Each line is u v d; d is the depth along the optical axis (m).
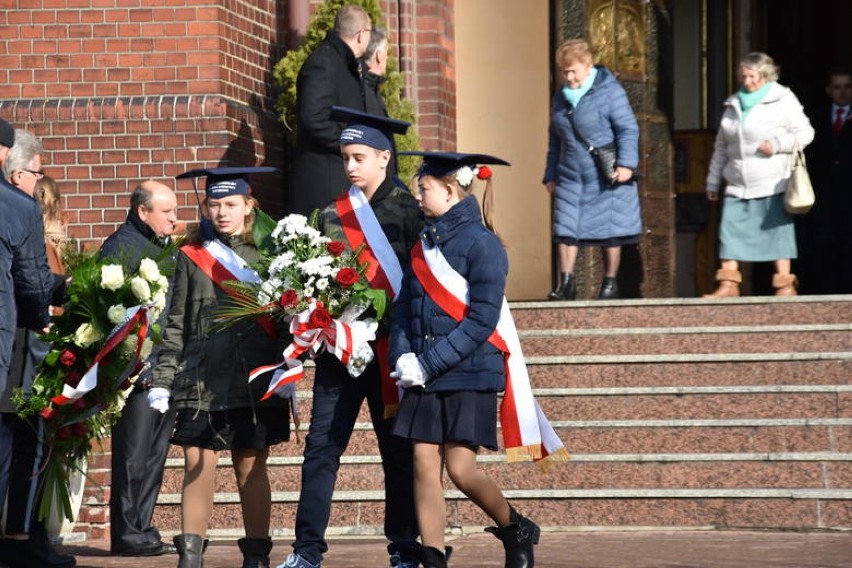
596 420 16.53
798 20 28.89
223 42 19.95
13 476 12.42
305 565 11.13
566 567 12.35
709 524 15.16
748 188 20.56
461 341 10.60
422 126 22.16
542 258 24.36
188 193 19.66
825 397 16.20
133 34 19.91
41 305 11.46
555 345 18.11
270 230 12.03
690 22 26.92
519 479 15.78
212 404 11.70
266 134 20.72
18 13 20.09
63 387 11.68
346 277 11.08
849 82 23.41
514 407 10.95
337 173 17.66
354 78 17.80
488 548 13.89
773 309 18.17
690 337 17.77
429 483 10.87
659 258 24.72
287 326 11.70
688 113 26.94
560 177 21.27
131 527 14.58
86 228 19.77
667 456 15.58
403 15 21.98
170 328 11.91
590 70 21.14
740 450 15.88
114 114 19.77
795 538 14.32
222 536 15.75
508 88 24.20
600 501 15.32
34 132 19.86
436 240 10.81
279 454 16.84
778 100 20.44
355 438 16.38
